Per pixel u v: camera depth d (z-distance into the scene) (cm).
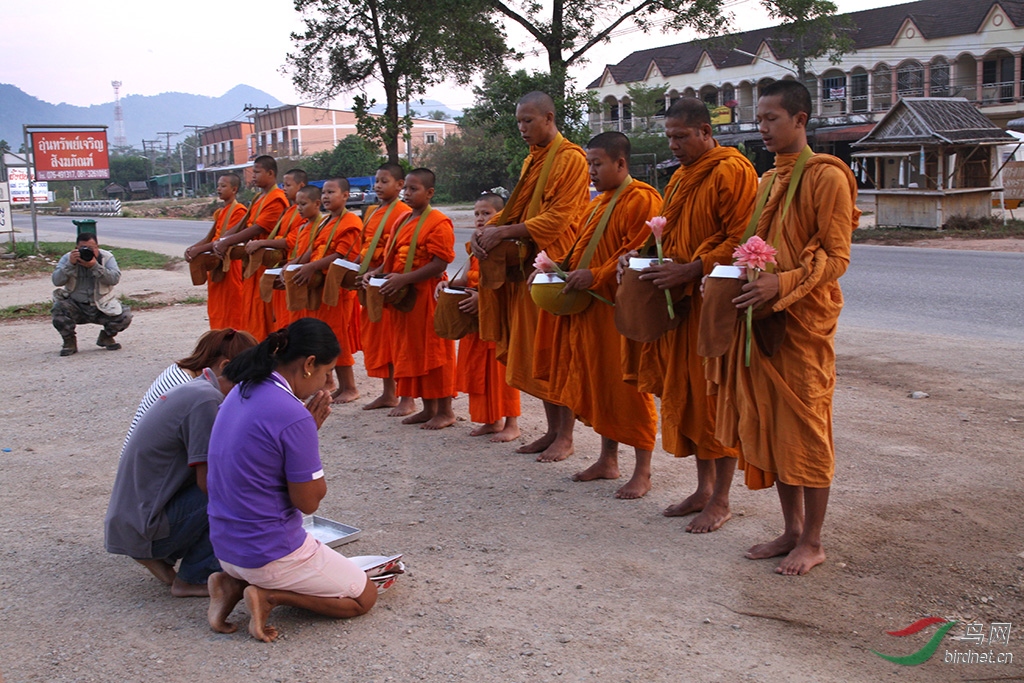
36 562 452
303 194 770
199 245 873
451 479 559
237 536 356
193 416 394
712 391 432
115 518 404
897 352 848
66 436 678
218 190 899
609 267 496
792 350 390
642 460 518
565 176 552
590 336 515
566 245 563
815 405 391
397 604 394
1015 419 615
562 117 2716
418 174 660
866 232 2234
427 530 477
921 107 2239
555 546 450
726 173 439
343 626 375
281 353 365
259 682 332
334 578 371
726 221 443
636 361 494
